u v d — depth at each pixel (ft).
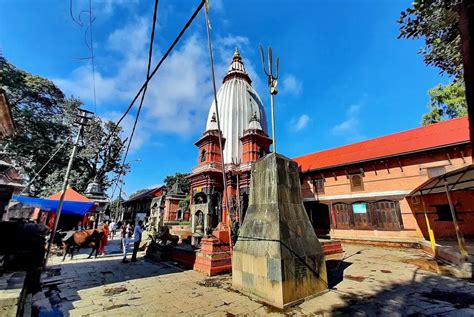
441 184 37.93
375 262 36.99
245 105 93.97
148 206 143.33
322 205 67.05
